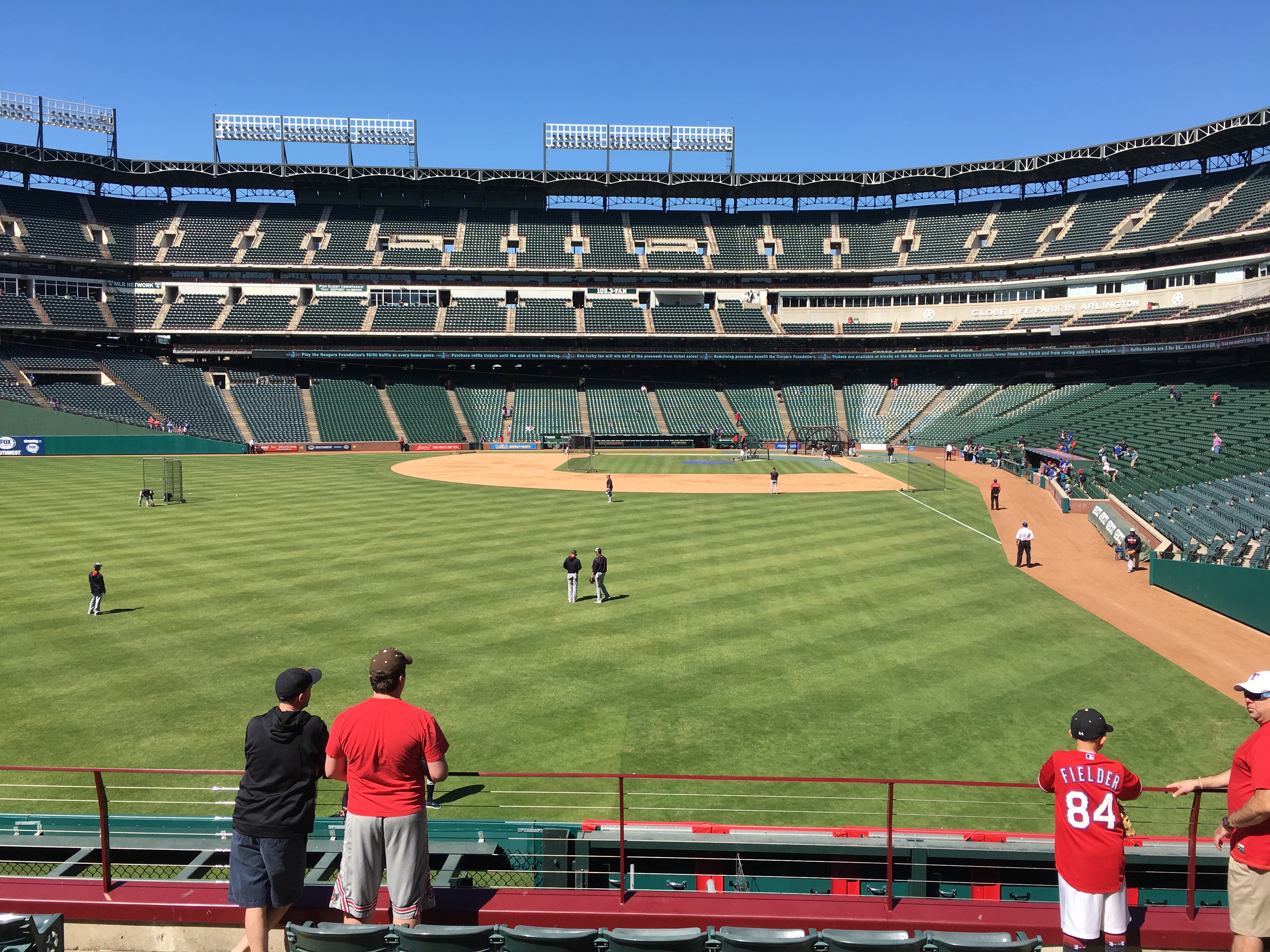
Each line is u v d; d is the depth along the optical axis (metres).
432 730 6.29
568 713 16.47
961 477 58.91
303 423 81.00
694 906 7.20
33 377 76.25
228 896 7.22
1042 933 6.86
